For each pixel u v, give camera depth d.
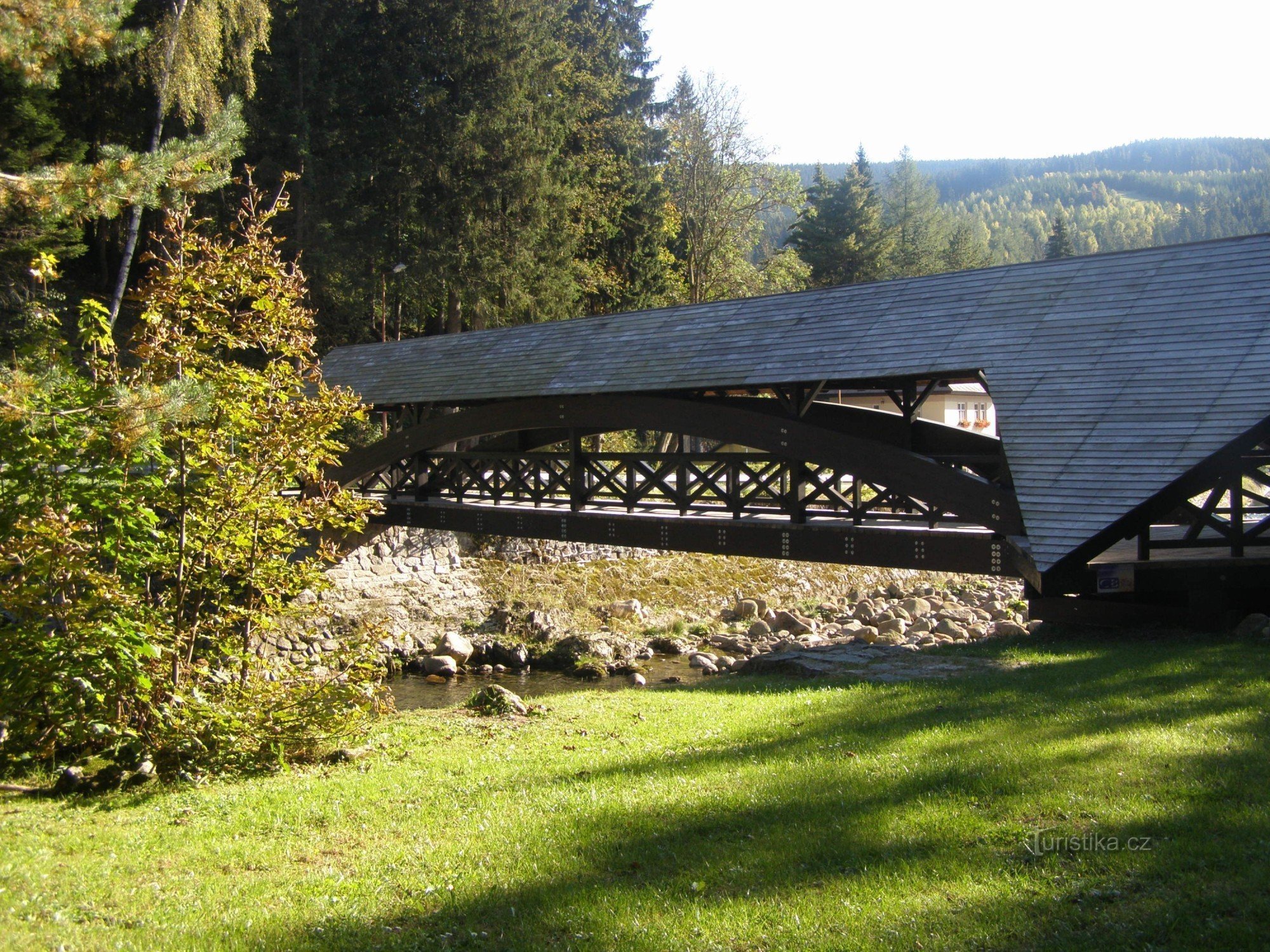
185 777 6.46
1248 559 9.04
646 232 32.44
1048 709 6.39
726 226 34.94
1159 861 3.73
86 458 6.67
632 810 4.97
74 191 6.91
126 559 6.93
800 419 11.13
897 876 3.84
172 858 4.79
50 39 7.08
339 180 23.45
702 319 12.97
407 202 24.83
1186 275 9.50
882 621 17.06
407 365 16.09
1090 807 4.36
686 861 4.23
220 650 7.40
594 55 33.34
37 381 6.13
